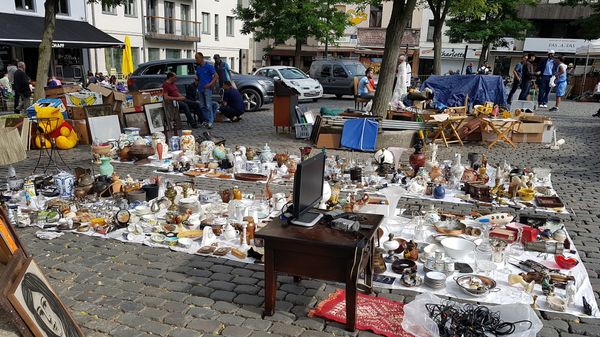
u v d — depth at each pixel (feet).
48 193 20.53
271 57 147.23
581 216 19.34
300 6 83.10
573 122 46.91
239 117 44.75
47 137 27.86
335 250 10.60
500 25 81.61
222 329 11.17
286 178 24.16
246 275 13.94
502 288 12.85
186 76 49.11
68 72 83.20
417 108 38.40
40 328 7.88
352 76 67.46
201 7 120.37
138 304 12.23
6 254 8.87
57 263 14.47
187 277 13.74
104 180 20.80
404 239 15.79
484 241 15.46
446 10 57.93
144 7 101.96
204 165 26.16
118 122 33.09
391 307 12.01
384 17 122.93
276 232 11.05
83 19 82.89
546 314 11.75
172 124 35.96
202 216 18.04
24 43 63.36
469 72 82.28
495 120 33.37
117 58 96.37
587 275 13.80
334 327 11.28
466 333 10.28
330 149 32.32
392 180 23.16
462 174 23.20
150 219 17.49
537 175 23.86
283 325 11.35
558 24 118.52
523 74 57.57
